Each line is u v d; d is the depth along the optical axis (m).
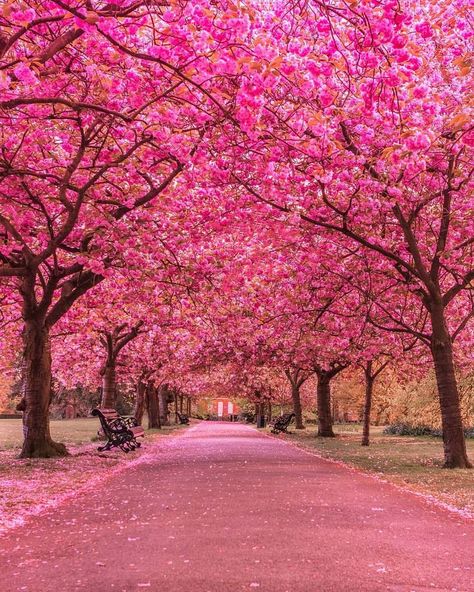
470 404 25.95
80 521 7.70
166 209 14.68
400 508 8.67
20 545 6.41
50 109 10.88
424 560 5.73
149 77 9.69
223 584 4.91
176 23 7.26
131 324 24.58
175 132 10.20
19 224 14.20
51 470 13.48
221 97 9.02
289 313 19.00
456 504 9.10
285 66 7.39
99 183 13.78
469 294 17.25
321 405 31.66
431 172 13.66
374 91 7.94
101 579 5.07
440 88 12.27
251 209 13.55
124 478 12.32
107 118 11.59
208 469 13.98
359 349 21.36
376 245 14.27
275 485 11.00
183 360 32.41
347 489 10.57
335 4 8.73
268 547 6.19
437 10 10.13
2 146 12.03
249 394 48.41
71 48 10.09
